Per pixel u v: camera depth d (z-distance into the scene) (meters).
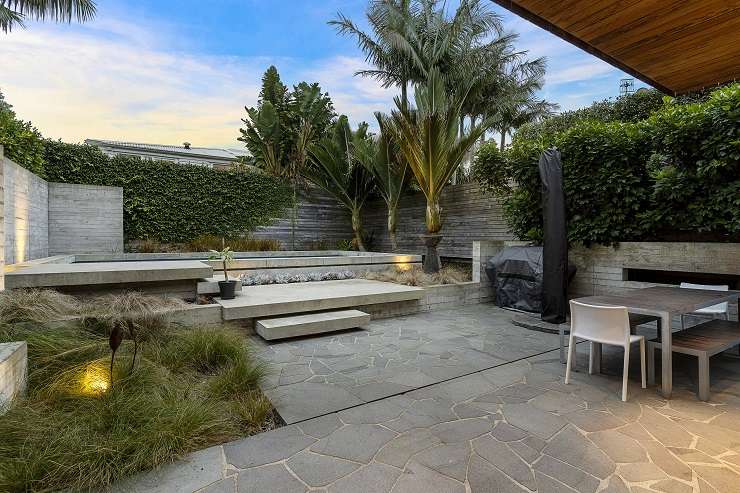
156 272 4.25
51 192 7.84
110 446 1.79
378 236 12.03
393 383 2.98
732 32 2.66
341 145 10.76
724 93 4.21
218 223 10.26
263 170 11.99
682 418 2.40
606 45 2.84
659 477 1.77
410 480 1.76
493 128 13.36
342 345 4.06
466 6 11.43
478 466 1.87
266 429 2.26
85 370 2.40
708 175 4.39
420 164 7.17
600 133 5.32
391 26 11.53
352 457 1.95
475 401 2.65
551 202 4.95
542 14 2.44
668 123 4.66
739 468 1.84
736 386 2.95
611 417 2.41
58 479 1.65
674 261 4.84
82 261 7.20
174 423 2.01
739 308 3.87
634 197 5.11
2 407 1.93
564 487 1.70
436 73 7.11
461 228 9.43
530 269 5.79
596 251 5.67
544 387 2.92
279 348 3.93
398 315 5.67
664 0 2.29
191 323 4.02
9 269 4.12
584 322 3.00
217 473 1.80
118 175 8.87
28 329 2.87
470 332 4.67
